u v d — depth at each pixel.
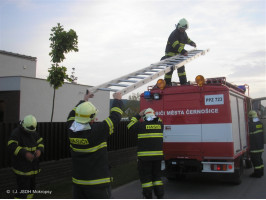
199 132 6.43
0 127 5.85
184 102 6.64
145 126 5.46
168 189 6.78
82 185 3.29
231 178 6.90
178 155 6.60
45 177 6.66
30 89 13.89
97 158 3.31
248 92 9.30
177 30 8.59
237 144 6.76
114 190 6.59
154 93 6.92
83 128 3.26
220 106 6.29
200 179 7.96
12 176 5.89
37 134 4.92
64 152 7.45
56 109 14.94
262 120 9.58
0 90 13.88
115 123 3.42
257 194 6.11
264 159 10.97
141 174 5.42
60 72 8.77
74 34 8.81
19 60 18.00
